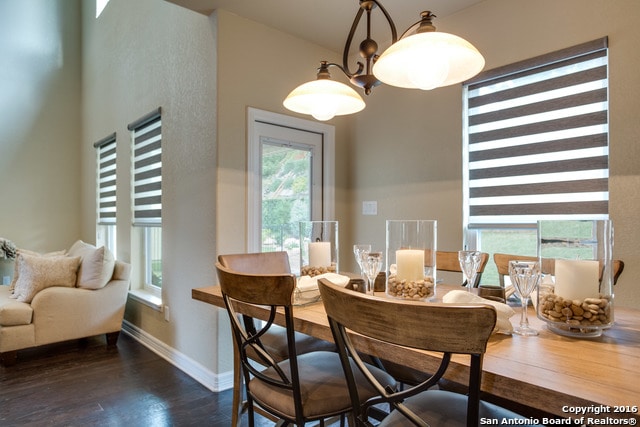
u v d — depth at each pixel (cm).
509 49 239
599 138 206
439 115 274
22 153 503
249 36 275
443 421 109
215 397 249
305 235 182
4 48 493
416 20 274
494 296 140
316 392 131
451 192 266
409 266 141
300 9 262
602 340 108
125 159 396
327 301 99
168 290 311
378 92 316
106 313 343
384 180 311
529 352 99
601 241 111
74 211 538
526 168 233
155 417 224
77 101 542
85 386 264
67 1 538
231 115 264
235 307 158
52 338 317
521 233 238
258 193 279
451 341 76
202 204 269
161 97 325
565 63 218
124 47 401
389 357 104
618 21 199
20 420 220
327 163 325
